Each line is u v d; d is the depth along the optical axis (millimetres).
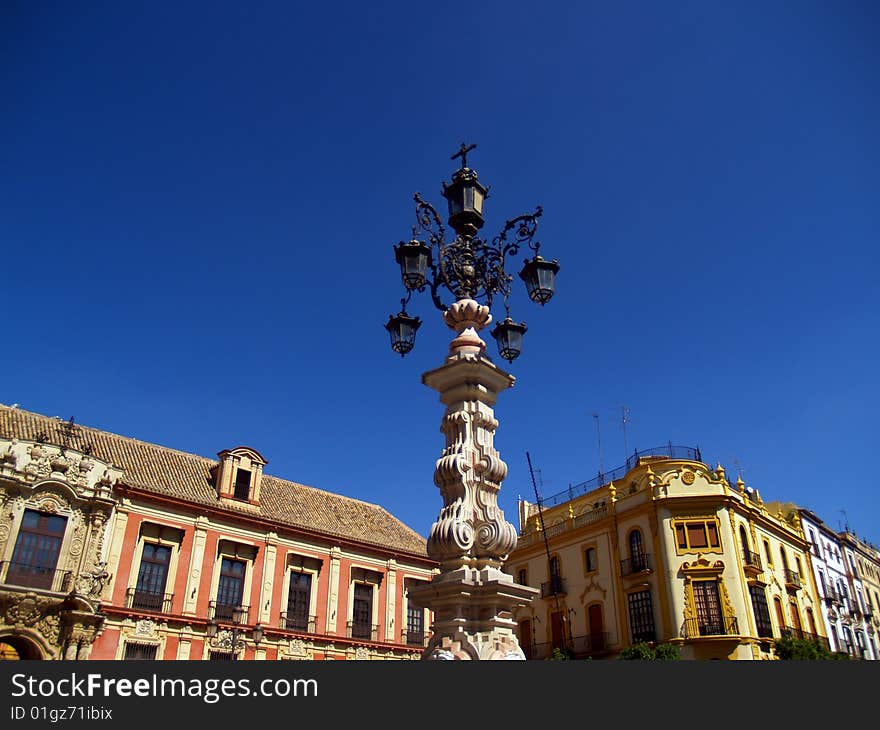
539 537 40531
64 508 25484
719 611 31672
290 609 30828
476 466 7316
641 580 33688
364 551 34156
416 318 8617
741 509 34812
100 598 25281
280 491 35219
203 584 28406
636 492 35688
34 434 27578
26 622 23391
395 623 33938
